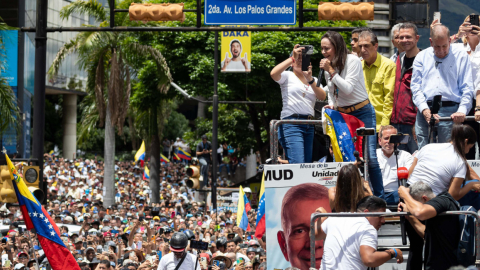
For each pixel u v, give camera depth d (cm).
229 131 5534
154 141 4944
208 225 2931
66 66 9162
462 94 1112
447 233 832
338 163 1071
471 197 1010
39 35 2005
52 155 7662
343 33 4591
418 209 807
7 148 5175
